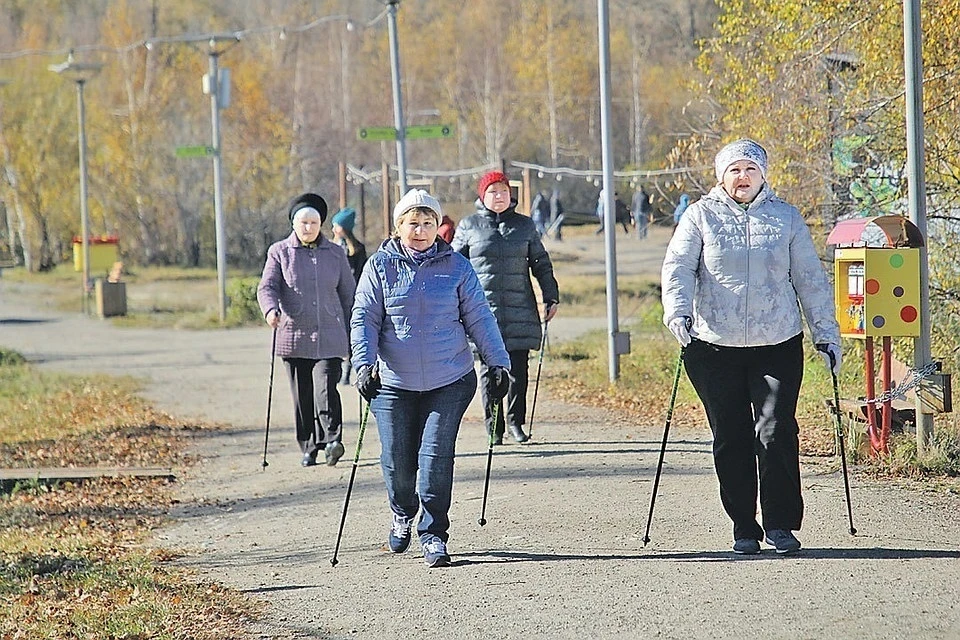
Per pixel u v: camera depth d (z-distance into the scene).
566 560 20.08
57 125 168.50
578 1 197.00
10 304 114.06
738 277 19.59
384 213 91.75
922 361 26.25
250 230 167.00
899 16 35.78
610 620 16.70
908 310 26.14
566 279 103.31
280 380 52.62
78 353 68.88
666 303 19.58
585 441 32.25
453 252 20.73
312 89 196.00
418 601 18.31
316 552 22.55
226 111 170.25
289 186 169.25
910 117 26.19
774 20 40.56
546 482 26.81
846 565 18.78
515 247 31.17
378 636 16.84
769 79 41.16
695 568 19.06
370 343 20.28
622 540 21.27
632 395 40.72
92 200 168.75
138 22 195.12
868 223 26.77
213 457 34.72
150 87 168.12
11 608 20.09
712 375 19.89
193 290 126.06
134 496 29.91
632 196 148.12
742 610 16.75
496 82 189.38
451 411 20.48
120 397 48.03
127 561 22.86
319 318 30.75
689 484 25.88
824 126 39.38
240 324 85.19
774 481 19.58
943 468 25.58
